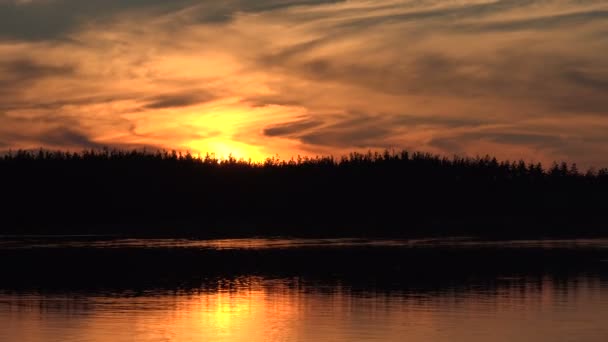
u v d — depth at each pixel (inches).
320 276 2022.6
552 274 2039.9
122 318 1302.9
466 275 2036.2
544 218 5949.8
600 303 1467.8
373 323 1253.7
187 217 5969.5
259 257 2696.9
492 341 1116.5
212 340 1120.8
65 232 4891.7
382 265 2373.3
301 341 1114.1
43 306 1449.3
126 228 5290.4
